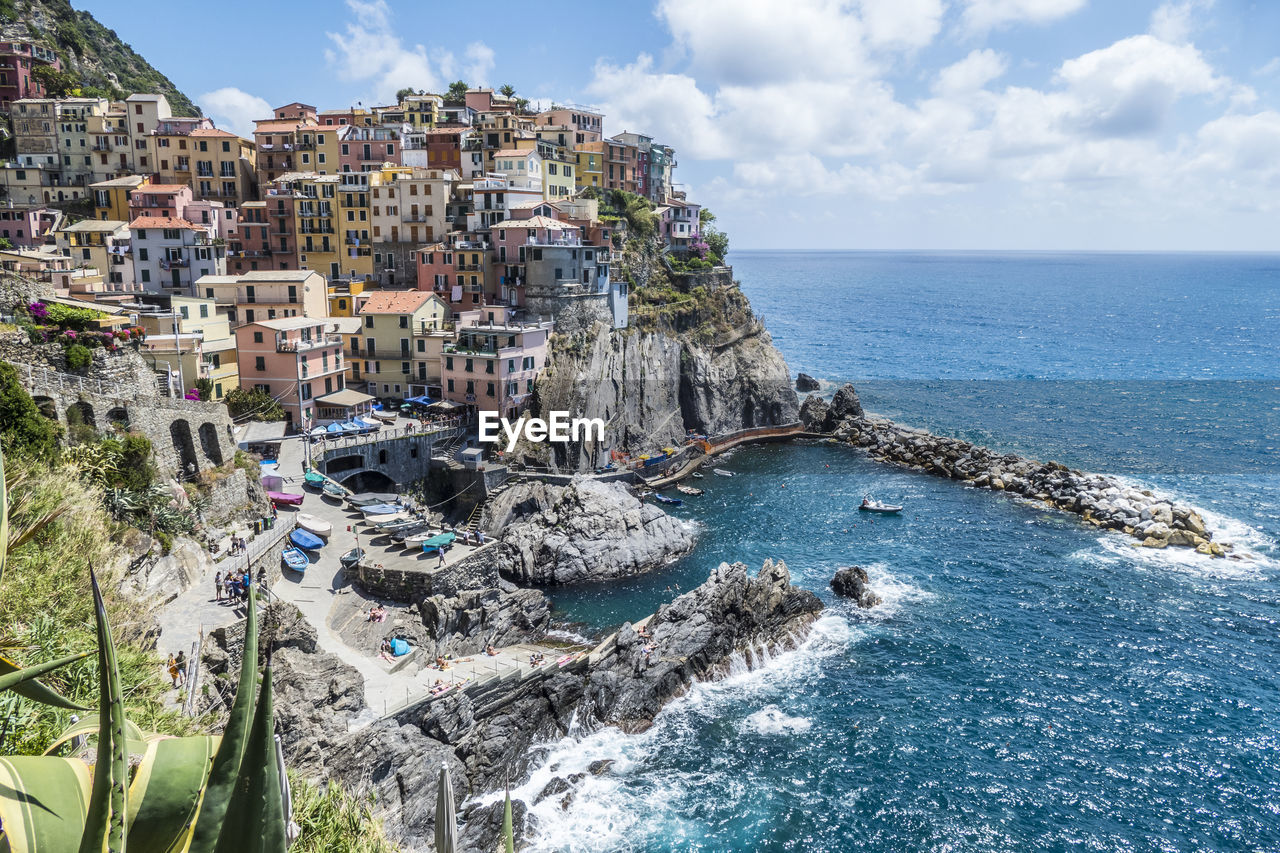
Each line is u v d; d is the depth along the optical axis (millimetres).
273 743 7395
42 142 151500
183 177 148750
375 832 27797
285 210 134250
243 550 64875
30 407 49812
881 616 76812
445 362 105875
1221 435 149625
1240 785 54812
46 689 9461
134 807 8336
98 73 189625
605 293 124938
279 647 54156
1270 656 69875
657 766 57125
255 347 95125
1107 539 95875
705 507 105500
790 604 74625
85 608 29625
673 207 167125
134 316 82875
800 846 50062
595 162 160875
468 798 53531
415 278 132750
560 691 61031
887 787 54781
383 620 65312
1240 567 87625
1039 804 53312
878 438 137375
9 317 62438
